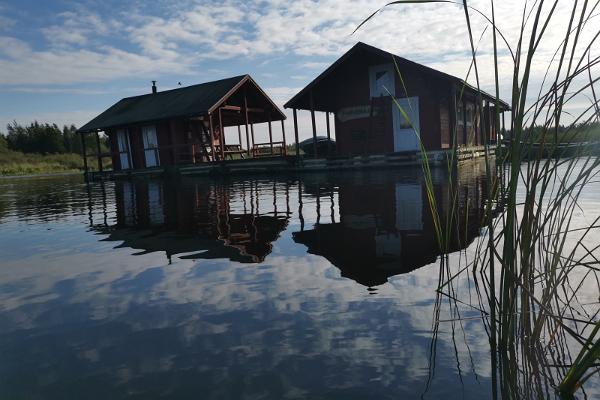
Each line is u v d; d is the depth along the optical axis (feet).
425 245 10.97
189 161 64.44
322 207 19.43
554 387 4.67
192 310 7.49
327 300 7.51
